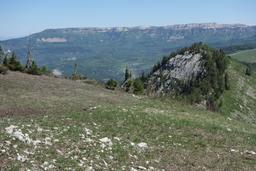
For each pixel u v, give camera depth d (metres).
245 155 30.55
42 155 21.78
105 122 35.28
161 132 34.41
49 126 29.33
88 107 45.31
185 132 36.19
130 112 42.31
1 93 51.16
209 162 27.16
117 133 30.98
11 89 55.66
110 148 25.97
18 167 19.56
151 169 23.86
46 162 20.88
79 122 33.53
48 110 41.53
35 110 41.12
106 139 27.72
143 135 31.95
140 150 27.22
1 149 21.42
